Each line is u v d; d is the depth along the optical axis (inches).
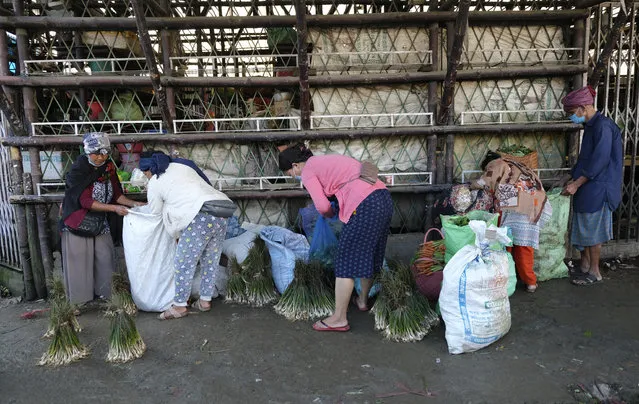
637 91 172.1
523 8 184.7
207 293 140.1
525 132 173.6
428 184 171.3
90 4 178.4
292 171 129.0
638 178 190.1
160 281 140.1
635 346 114.3
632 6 163.9
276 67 166.4
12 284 166.7
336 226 148.2
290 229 175.2
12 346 122.7
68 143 156.6
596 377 101.5
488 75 167.0
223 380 103.9
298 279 136.4
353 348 116.7
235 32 212.7
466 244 127.2
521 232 144.2
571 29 173.3
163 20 157.1
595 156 145.8
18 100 158.6
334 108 172.7
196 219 130.7
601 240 154.0
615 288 151.6
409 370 106.2
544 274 158.7
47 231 161.8
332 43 169.6
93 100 166.6
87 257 143.5
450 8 166.1
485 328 111.2
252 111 174.7
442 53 173.3
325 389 99.9
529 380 100.9
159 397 98.2
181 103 175.3
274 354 114.8
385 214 119.5
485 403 93.7
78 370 109.3
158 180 132.0
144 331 128.9
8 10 157.0
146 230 135.3
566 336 119.9
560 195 156.0
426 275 137.3
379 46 170.9
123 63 173.9
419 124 174.7
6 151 163.2
